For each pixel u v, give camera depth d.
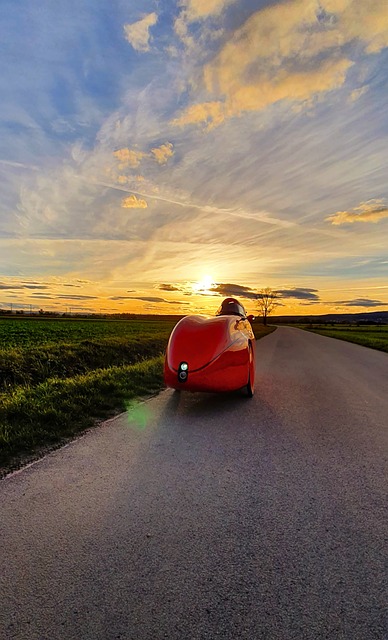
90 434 4.22
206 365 5.17
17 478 3.07
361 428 4.64
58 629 1.58
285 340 26.89
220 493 2.86
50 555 2.07
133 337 19.16
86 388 6.01
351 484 3.07
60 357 9.69
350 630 1.60
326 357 14.05
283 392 6.84
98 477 3.10
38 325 46.28
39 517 2.46
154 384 7.11
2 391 6.58
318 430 4.53
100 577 1.90
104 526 2.37
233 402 5.93
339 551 2.16
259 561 2.05
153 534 2.29
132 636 1.55
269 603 1.75
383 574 1.97
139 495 2.80
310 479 3.15
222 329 5.52
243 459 3.56
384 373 9.80
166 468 3.31
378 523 2.48
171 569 1.97
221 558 2.07
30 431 4.06
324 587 1.86
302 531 2.36
